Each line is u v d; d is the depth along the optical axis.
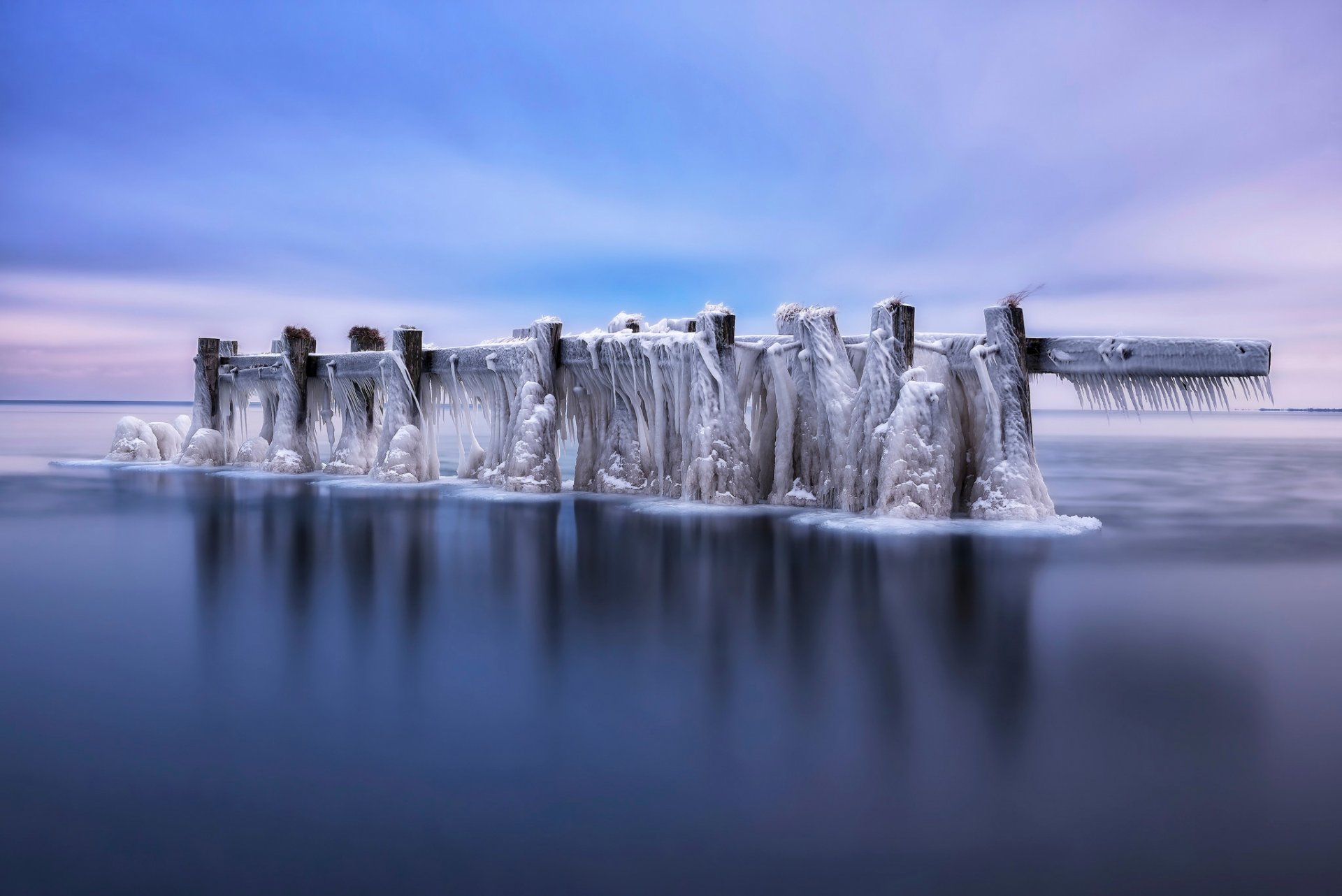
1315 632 5.90
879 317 11.12
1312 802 3.41
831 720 4.28
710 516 11.23
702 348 12.16
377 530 10.34
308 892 2.79
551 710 4.43
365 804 3.40
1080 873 2.92
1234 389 9.81
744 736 4.09
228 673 5.05
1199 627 6.02
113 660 5.31
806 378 12.19
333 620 6.26
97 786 3.56
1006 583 7.46
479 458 16.23
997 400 10.63
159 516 11.57
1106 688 4.73
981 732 4.12
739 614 6.38
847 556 8.56
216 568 8.16
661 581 7.50
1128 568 8.12
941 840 3.12
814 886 2.82
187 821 3.27
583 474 14.34
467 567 8.14
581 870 2.92
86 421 55.28
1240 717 4.31
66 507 12.50
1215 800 3.43
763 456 13.01
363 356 16.25
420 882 2.85
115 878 2.88
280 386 17.66
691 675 4.98
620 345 13.32
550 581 7.49
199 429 19.48
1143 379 10.32
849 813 3.32
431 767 3.74
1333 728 4.17
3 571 8.02
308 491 14.29
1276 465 23.23
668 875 2.89
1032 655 5.37
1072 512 12.72
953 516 11.02
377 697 4.64
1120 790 3.52
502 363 14.55
